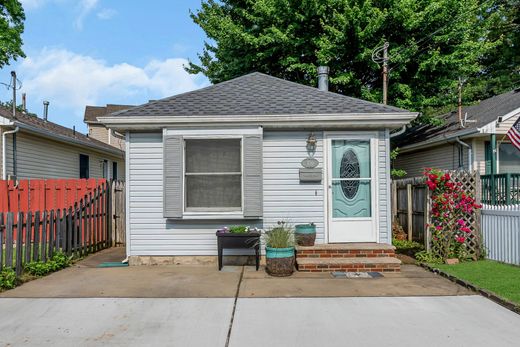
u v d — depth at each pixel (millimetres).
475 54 13133
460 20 13023
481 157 12820
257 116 7340
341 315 4609
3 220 6121
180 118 7340
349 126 7594
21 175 11906
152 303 5074
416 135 16594
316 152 7754
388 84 13531
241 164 7578
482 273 6418
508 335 3988
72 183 9648
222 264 7582
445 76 13688
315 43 13250
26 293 5504
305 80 14891
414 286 5922
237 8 15445
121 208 10227
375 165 7719
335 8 13008
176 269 7215
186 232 7676
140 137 7723
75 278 6457
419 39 13125
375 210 7691
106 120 7328
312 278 6480
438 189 7703
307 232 7402
